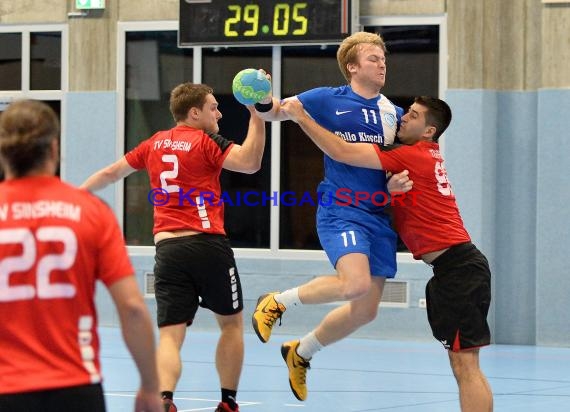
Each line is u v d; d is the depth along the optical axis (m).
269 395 13.16
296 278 19.55
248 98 9.72
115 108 20.36
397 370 15.55
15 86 20.98
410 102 19.03
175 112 10.77
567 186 18.34
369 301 10.69
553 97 18.41
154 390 5.70
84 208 5.54
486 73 18.73
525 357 17.12
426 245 9.99
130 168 10.84
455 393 13.47
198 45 19.48
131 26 20.25
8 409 5.21
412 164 9.97
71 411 5.31
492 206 18.77
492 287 18.80
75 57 20.55
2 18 20.91
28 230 5.43
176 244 10.41
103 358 16.33
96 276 5.56
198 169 10.46
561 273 18.39
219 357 10.84
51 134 5.59
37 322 5.36
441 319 9.84
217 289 10.53
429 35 18.91
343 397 13.09
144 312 5.56
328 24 18.75
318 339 11.04
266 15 19.08
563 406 12.59
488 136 18.72
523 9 18.67
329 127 10.52
